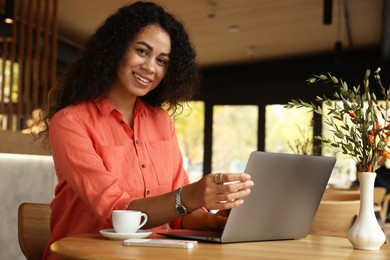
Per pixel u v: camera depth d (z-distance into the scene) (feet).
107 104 6.86
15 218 13.17
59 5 29.78
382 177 27.35
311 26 34.94
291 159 5.86
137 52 6.91
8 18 24.77
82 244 5.39
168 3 30.14
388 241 21.56
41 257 7.30
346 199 16.15
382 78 40.91
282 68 43.34
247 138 43.96
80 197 6.42
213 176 5.61
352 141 5.93
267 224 5.99
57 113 6.73
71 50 34.96
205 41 37.78
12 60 25.96
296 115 42.47
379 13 32.50
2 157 13.20
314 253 5.42
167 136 7.44
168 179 7.25
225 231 5.61
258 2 30.27
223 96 44.62
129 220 5.79
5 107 25.98
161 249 5.22
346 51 41.60
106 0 28.14
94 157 6.39
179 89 7.62
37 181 13.58
